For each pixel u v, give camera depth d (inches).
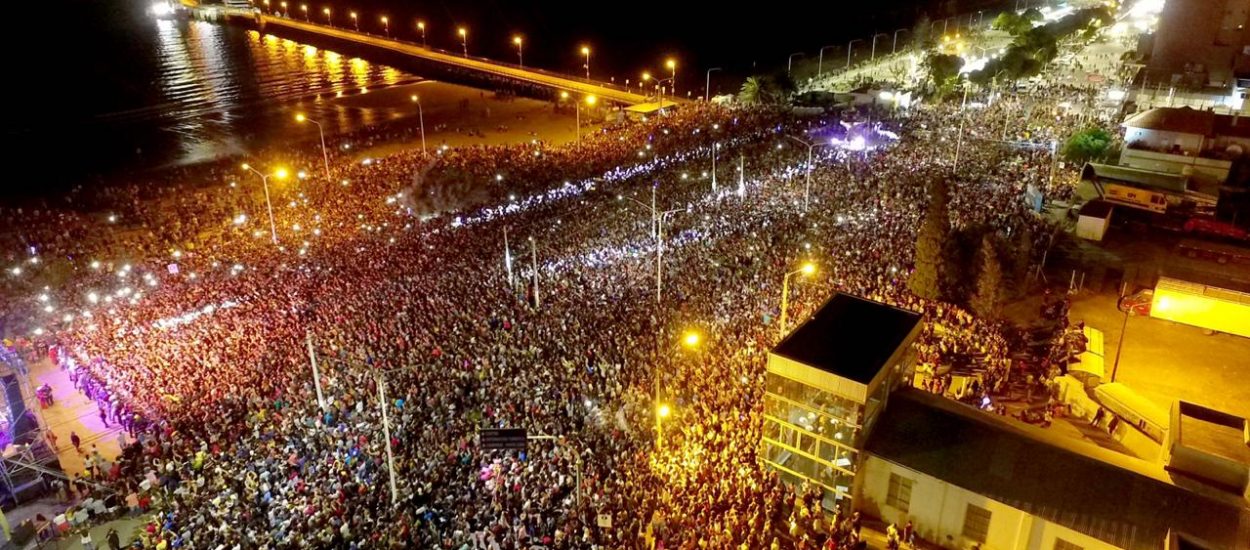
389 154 3412.9
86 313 1734.7
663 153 2810.0
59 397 1478.8
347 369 1349.7
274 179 2800.2
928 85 3700.8
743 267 1678.2
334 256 1962.4
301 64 6284.5
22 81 5674.2
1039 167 2411.4
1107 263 1801.2
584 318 1487.5
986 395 1232.8
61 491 1187.9
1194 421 971.3
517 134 3786.9
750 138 2945.4
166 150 3705.7
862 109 3356.3
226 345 1488.7
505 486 1023.0
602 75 5315.0
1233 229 1900.8
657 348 1348.4
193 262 2006.6
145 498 1101.1
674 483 1016.9
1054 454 946.1
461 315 1525.6
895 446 999.0
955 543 976.3
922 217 1923.0
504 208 2301.9
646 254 1803.6
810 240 1809.8
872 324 1101.7
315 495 1031.0
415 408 1209.4
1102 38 4421.8
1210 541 830.5
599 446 1096.2
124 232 2353.6
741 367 1262.3
